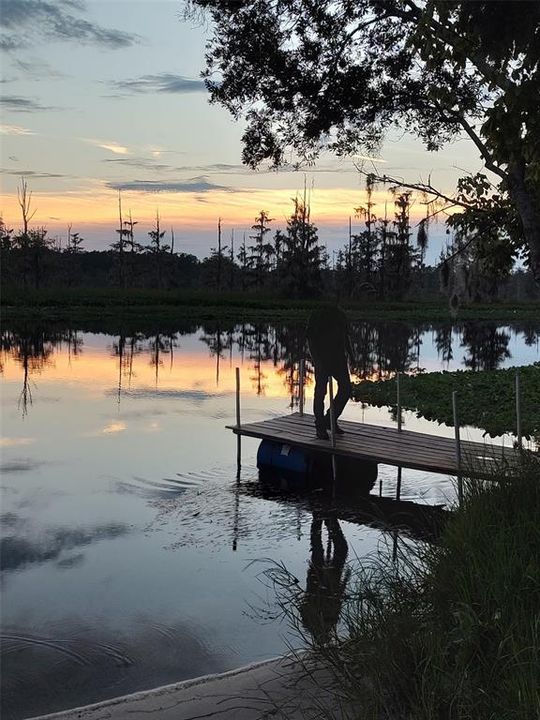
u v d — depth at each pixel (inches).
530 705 119.0
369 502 346.0
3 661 189.8
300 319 2255.2
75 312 2247.8
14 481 381.4
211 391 737.0
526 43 211.2
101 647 197.5
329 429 428.5
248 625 210.4
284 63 377.1
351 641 164.2
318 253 3538.4
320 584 241.3
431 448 387.5
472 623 141.3
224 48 384.2
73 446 468.8
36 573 252.8
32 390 727.7
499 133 212.5
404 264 3676.2
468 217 331.6
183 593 235.0
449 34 223.6
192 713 150.3
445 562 178.7
